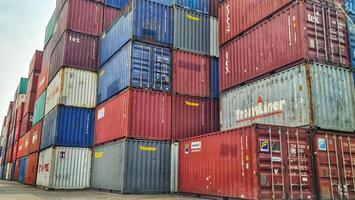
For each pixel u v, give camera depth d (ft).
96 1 96.73
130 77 68.23
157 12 75.20
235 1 67.36
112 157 71.31
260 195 42.63
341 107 49.83
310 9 51.19
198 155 60.75
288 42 52.06
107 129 77.51
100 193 67.92
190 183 62.28
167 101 71.61
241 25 64.54
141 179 65.26
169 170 68.44
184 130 72.18
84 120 87.66
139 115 67.51
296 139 46.26
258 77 58.18
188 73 75.72
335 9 53.78
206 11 81.97
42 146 100.58
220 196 52.19
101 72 89.40
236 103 63.46
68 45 89.76
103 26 96.43
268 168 43.93
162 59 73.26
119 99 72.38
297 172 45.21
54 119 86.53
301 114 48.16
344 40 53.36
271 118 53.83
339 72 51.21
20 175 146.82
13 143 192.44
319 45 50.39
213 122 76.28
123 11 78.07
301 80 48.75
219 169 53.31
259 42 58.90
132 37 70.23
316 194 45.47
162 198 55.57
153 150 67.62
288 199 43.80
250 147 45.42
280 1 54.70
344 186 47.29
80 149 85.20
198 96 75.72
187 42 77.30
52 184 79.66
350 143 49.26
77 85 88.74
